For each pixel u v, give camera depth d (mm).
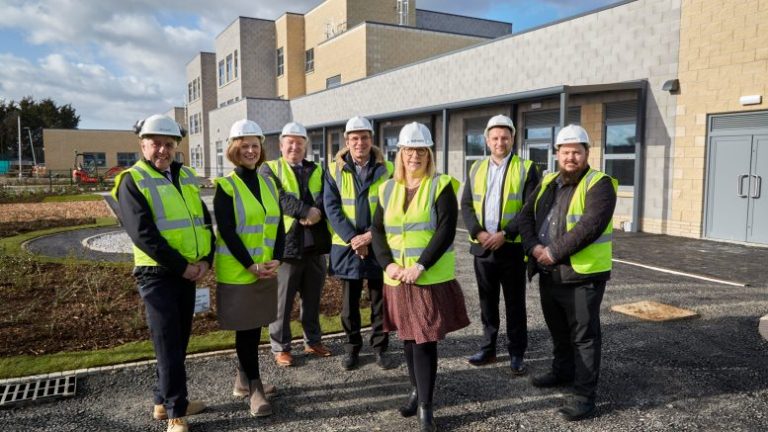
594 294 3549
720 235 10508
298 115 29453
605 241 3561
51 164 56469
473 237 4336
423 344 3418
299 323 5512
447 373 4293
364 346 4930
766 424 3420
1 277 7180
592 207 3475
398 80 20156
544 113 14258
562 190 3740
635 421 3488
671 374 4195
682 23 10789
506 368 4387
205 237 3531
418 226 3441
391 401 3824
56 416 3580
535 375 4156
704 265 8164
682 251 9352
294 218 4418
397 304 3455
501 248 4227
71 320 5469
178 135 3377
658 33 11250
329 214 4352
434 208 3455
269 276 3668
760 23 9578
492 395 3904
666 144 11258
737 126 10078
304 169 4594
